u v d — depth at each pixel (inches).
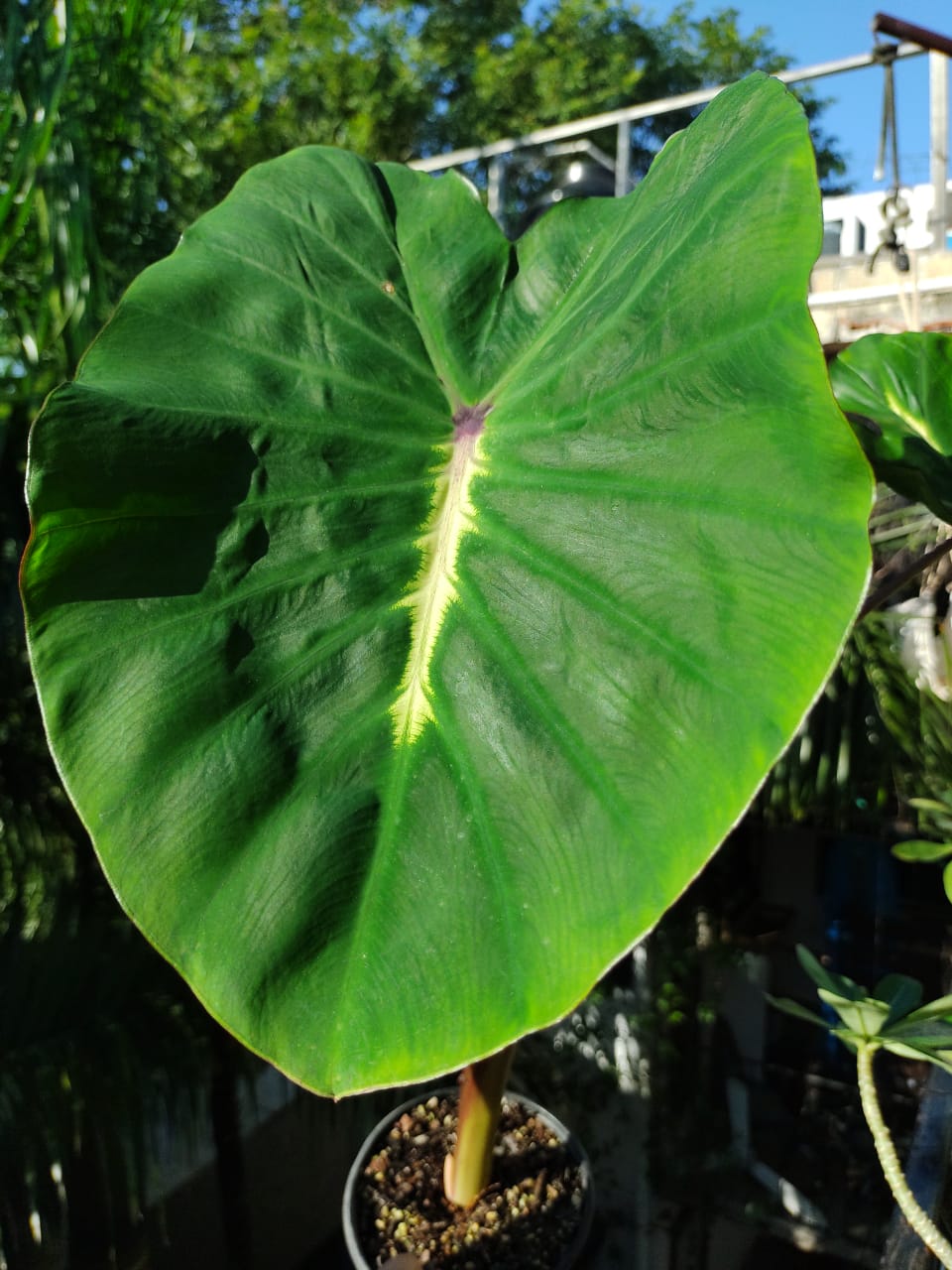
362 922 15.8
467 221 22.8
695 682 14.9
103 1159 31.6
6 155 38.9
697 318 16.2
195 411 19.2
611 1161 45.6
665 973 49.0
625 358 17.2
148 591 17.8
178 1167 35.8
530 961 14.9
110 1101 32.2
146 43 47.3
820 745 46.4
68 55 39.2
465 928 15.3
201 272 21.6
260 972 15.6
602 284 19.6
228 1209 36.8
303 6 185.8
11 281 40.5
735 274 16.0
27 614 17.2
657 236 18.3
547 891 15.1
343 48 177.0
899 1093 45.0
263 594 18.1
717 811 14.3
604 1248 41.1
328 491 19.1
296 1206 37.9
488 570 17.6
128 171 47.2
